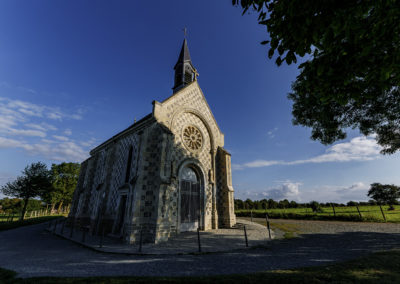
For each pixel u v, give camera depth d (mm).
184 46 24531
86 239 14211
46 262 8367
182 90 18844
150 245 11508
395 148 11617
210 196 18812
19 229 22016
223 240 12523
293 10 3742
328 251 8859
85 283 5328
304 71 4730
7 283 5660
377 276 4965
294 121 13672
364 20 3838
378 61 3947
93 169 23422
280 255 8492
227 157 20656
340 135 12312
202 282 5125
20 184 28781
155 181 13664
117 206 16531
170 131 15219
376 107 9633
